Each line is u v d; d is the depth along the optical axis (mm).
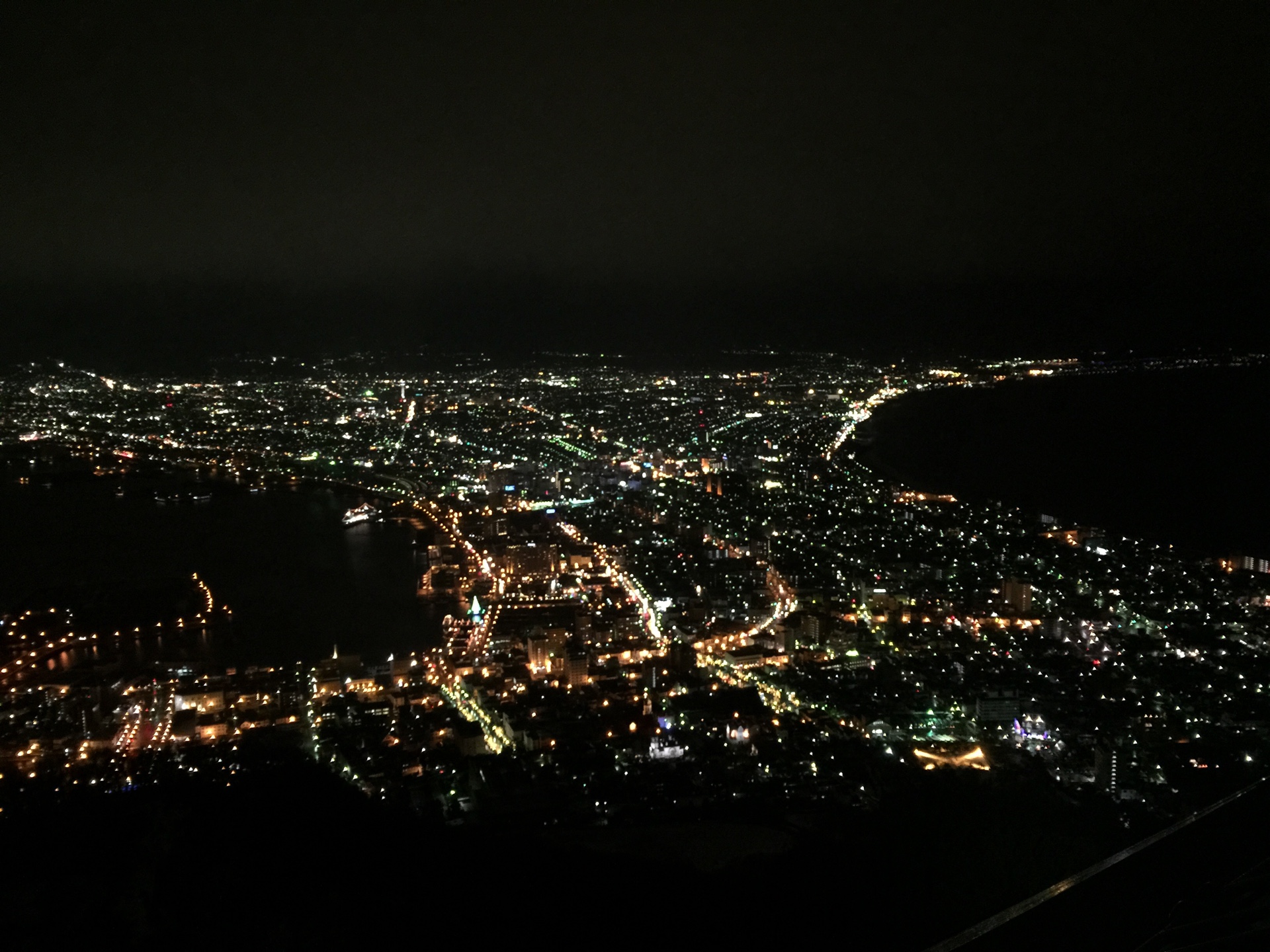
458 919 15289
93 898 14062
